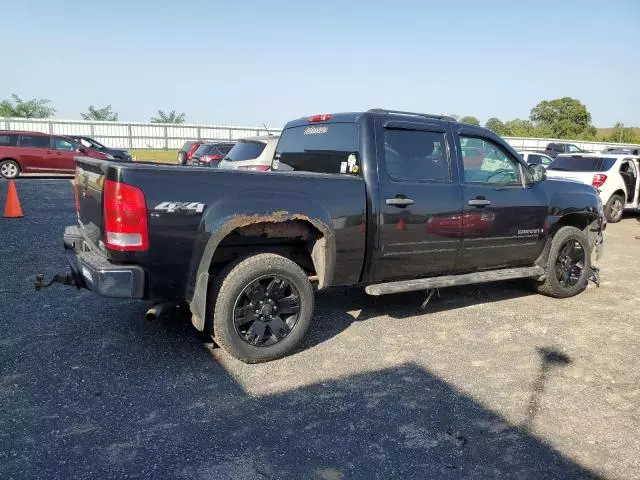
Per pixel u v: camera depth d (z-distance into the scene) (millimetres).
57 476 2607
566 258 6012
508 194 5312
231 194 3764
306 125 5293
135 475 2643
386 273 4656
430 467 2793
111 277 3479
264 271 3926
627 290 6535
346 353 4281
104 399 3381
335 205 4195
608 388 3766
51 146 19484
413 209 4605
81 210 4418
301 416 3270
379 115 4617
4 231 8867
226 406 3361
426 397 3562
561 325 5113
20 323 4613
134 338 4379
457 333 4816
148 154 37344
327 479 2666
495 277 5246
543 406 3479
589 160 13648
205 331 4391
